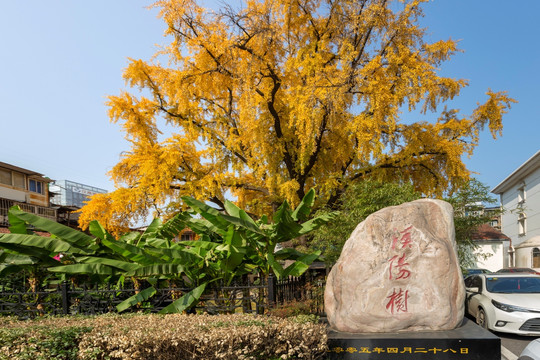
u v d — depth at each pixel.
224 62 15.32
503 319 7.89
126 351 4.93
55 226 8.36
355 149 15.84
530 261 26.95
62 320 6.49
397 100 13.70
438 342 5.82
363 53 15.80
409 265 6.41
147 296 7.84
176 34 15.12
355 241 6.71
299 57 15.58
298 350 5.28
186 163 17.20
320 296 8.54
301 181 17.17
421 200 7.01
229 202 9.42
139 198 16.33
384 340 5.91
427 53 14.76
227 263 8.04
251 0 15.83
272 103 15.89
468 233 12.76
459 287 6.41
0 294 8.48
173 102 16.33
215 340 4.96
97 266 7.70
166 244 9.28
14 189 31.38
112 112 16.16
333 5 15.45
